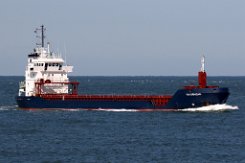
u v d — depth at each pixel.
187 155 195.00
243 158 190.50
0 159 190.00
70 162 185.62
